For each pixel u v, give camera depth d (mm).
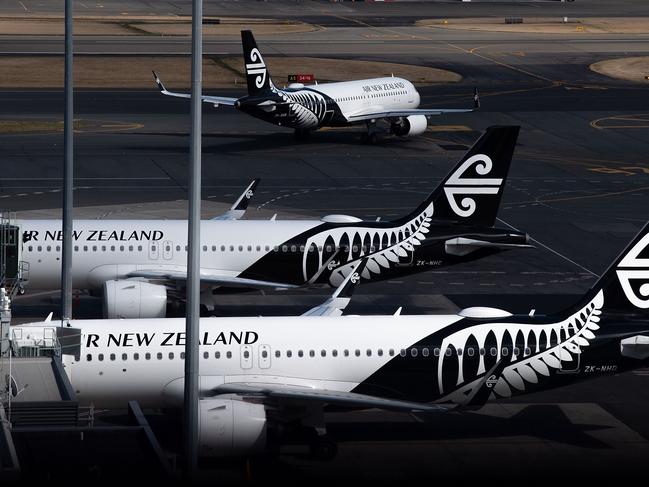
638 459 145625
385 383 152375
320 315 170250
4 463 107500
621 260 156375
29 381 140125
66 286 176750
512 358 153375
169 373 149500
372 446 150750
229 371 149250
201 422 136500
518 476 137000
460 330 154125
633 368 156000
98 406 150750
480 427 159750
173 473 120312
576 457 146375
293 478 136875
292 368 150500
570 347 154250
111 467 120125
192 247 118000
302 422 148375
